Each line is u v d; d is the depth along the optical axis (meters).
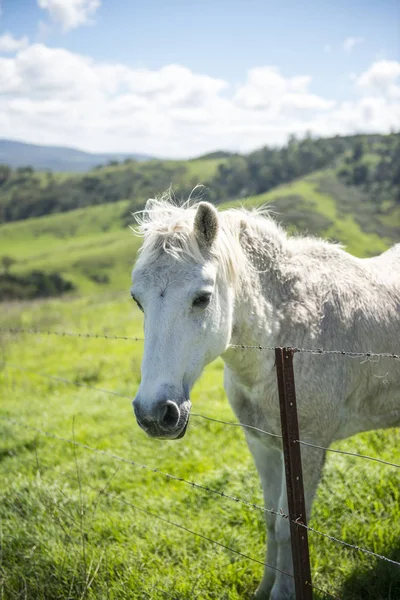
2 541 3.73
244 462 4.93
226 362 3.14
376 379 3.21
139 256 2.76
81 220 118.81
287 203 88.62
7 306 28.86
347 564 3.21
